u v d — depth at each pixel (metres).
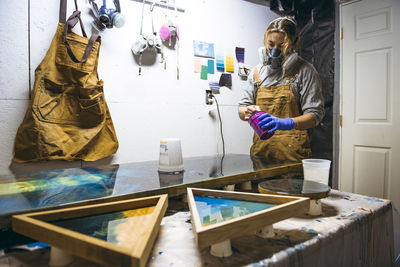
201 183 0.92
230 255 0.58
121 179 0.99
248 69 2.37
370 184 2.27
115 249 0.44
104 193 0.78
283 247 0.62
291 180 0.96
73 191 0.81
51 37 1.50
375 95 2.21
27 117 1.36
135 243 0.48
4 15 1.37
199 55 2.07
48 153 1.37
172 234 0.69
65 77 1.43
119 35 1.70
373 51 2.21
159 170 1.15
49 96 1.39
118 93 1.72
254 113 1.33
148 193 0.81
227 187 1.02
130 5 1.73
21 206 0.67
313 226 0.74
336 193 1.10
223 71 2.22
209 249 0.61
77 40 1.44
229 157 1.69
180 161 1.15
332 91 2.38
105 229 0.56
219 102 2.21
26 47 1.43
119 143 1.74
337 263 0.71
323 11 2.38
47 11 1.48
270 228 0.68
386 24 2.12
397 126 2.09
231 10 2.24
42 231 0.53
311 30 2.42
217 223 0.55
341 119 2.43
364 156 2.30
